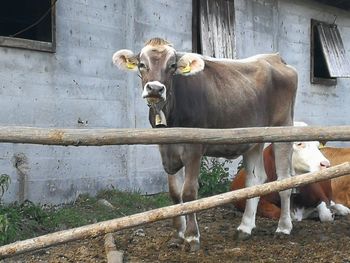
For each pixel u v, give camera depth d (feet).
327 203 19.53
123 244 15.08
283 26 31.71
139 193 22.62
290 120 17.46
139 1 23.31
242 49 28.66
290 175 17.16
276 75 16.94
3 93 18.33
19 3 25.77
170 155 14.01
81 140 9.66
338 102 35.63
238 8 28.40
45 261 13.55
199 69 13.20
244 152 15.97
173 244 14.73
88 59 21.08
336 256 14.30
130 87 22.76
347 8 36.27
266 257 14.15
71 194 20.27
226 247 15.12
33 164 19.08
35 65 19.24
